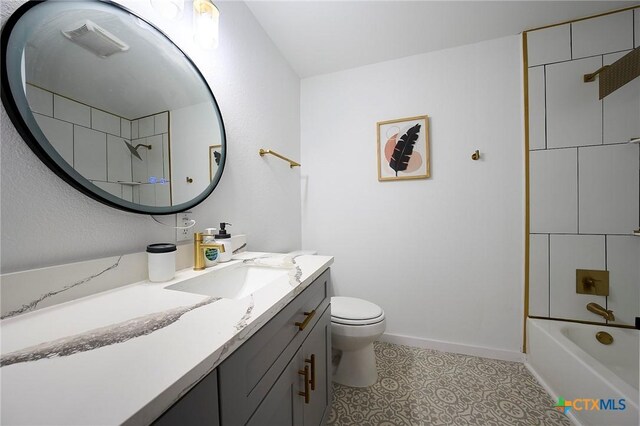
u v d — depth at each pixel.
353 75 1.94
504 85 1.61
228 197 1.18
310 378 0.86
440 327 1.76
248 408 0.50
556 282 1.51
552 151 1.50
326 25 1.49
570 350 1.22
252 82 1.38
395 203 1.85
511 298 1.62
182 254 0.90
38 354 0.37
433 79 1.75
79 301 0.59
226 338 0.42
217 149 1.07
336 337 1.35
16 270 0.52
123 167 0.72
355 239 1.96
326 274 1.09
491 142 1.64
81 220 0.64
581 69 1.45
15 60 0.51
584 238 1.46
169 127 0.86
